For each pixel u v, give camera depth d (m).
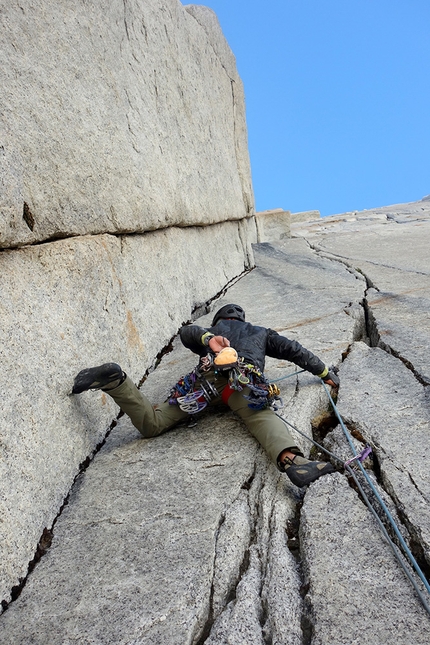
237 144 8.80
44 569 2.41
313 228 14.41
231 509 2.64
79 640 2.03
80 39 3.72
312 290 6.66
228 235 8.09
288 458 2.84
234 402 3.21
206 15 7.63
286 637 1.98
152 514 2.68
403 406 3.40
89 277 3.55
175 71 5.98
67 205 3.38
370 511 2.51
